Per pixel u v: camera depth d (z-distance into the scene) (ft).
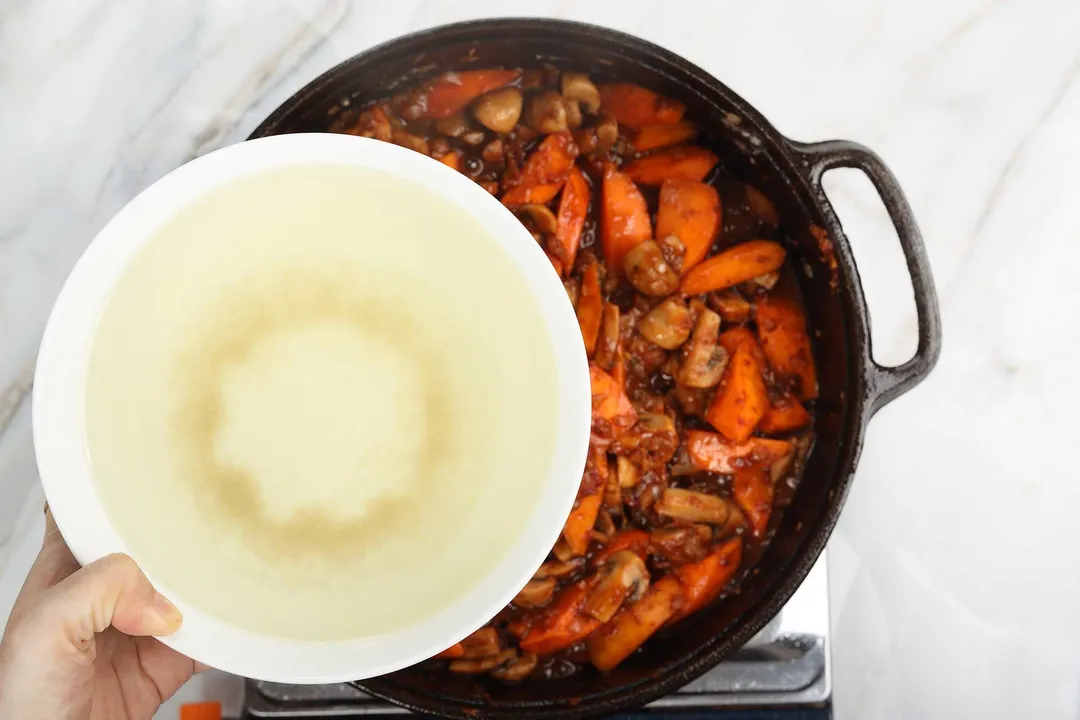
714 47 2.23
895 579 2.27
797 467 2.09
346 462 1.56
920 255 1.91
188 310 1.56
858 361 1.94
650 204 2.10
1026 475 2.27
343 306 1.57
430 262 1.58
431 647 1.54
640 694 1.90
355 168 1.58
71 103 2.18
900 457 2.27
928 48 2.26
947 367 2.28
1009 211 2.27
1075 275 2.28
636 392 2.06
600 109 2.09
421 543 1.56
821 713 2.12
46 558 1.82
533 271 1.59
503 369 1.58
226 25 2.19
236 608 1.54
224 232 1.57
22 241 2.18
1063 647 2.26
